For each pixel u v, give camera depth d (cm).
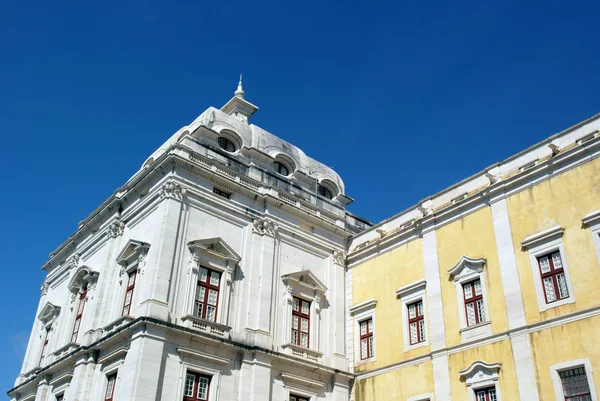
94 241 3728
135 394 2602
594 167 2669
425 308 3188
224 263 3228
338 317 3631
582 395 2405
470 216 3147
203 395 2870
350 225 4072
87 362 3070
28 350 4112
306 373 3300
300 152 4447
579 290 2542
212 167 3450
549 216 2769
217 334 3006
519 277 2784
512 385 2631
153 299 2845
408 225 3519
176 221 3109
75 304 3578
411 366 3133
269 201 3575
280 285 3438
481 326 2859
